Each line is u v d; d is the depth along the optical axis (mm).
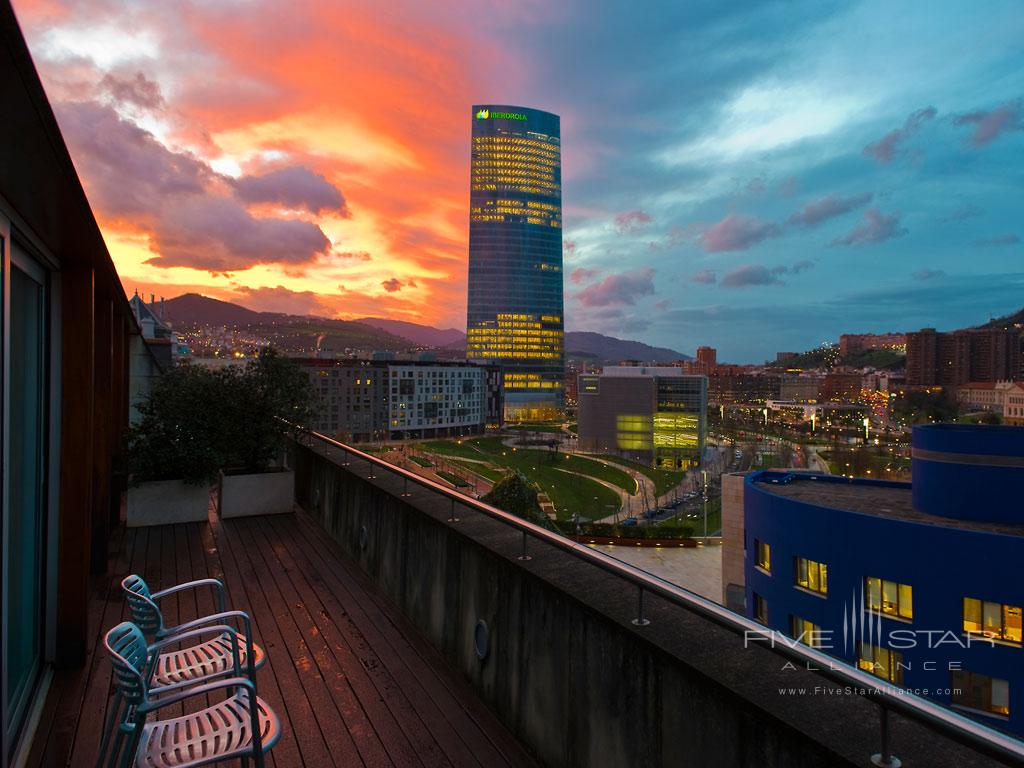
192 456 7613
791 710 1665
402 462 110750
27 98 1553
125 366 9117
